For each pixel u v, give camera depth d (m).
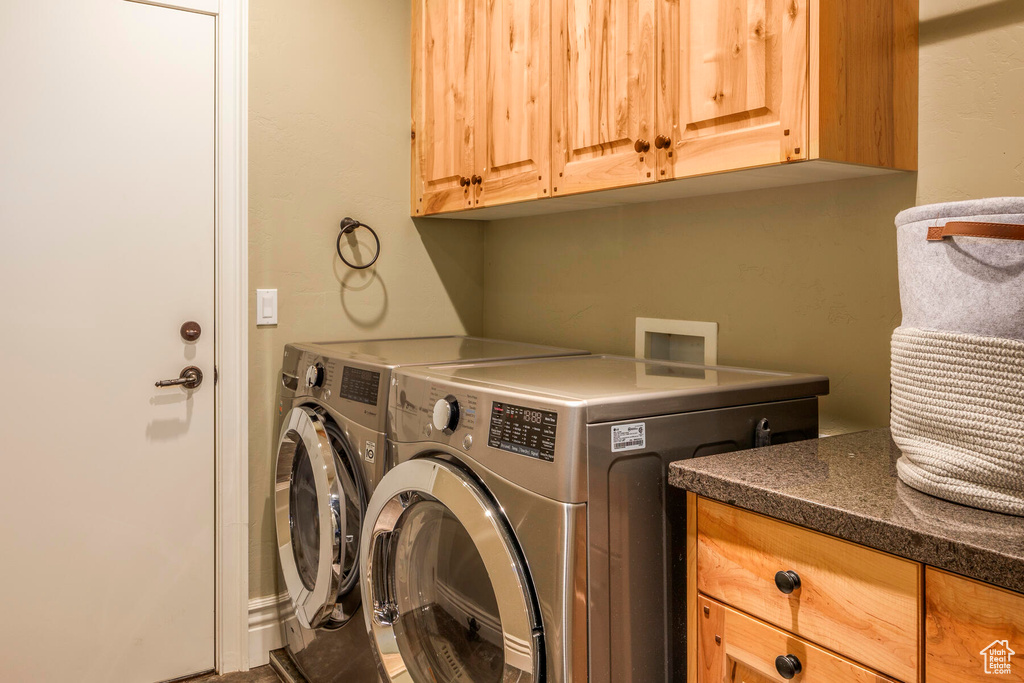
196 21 2.09
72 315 1.96
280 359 2.26
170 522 2.11
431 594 1.42
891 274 1.40
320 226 2.31
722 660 1.03
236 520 2.18
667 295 1.91
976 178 1.26
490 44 2.00
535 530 1.09
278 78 2.22
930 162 1.33
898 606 0.80
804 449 1.18
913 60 1.34
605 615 1.09
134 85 2.01
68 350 1.95
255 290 2.20
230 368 2.16
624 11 1.54
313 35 2.28
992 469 0.82
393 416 1.49
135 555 2.06
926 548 0.76
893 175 1.39
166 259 2.08
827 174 1.39
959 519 0.80
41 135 1.90
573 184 1.71
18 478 1.90
